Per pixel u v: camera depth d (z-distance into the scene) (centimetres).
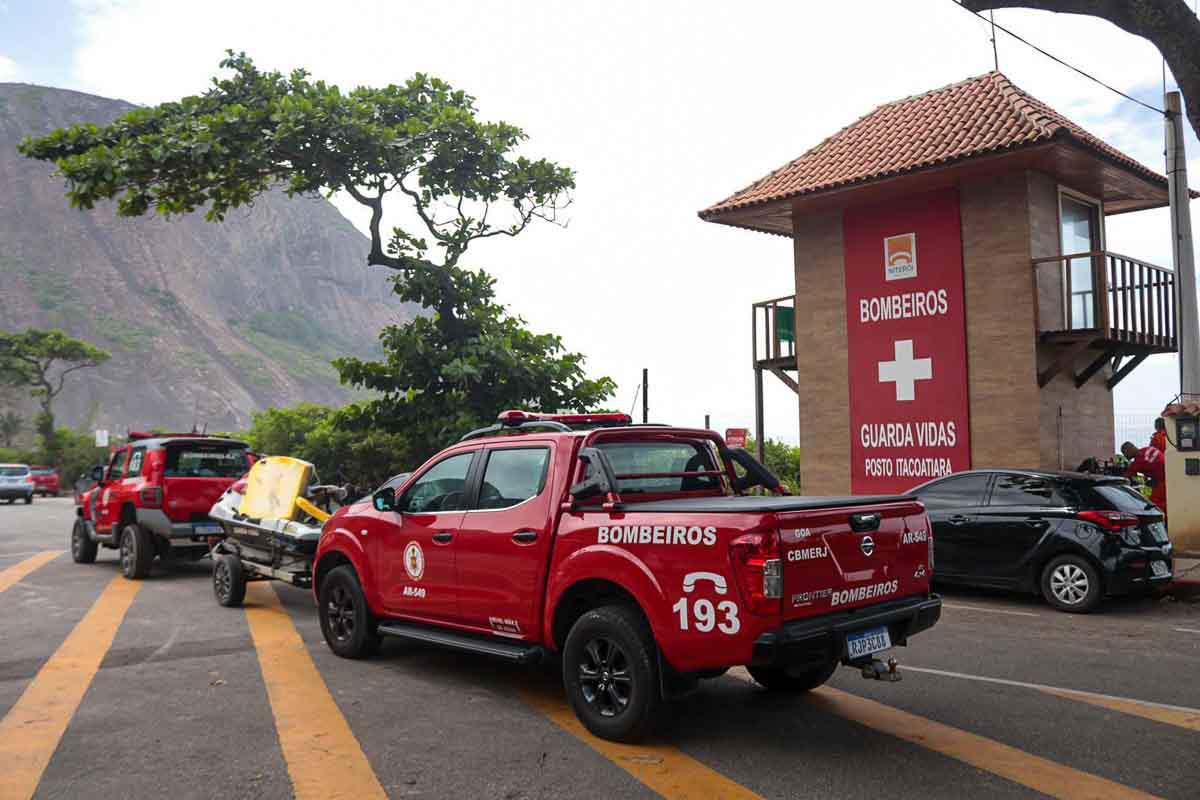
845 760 486
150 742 523
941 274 1409
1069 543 923
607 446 598
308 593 1114
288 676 683
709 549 475
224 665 721
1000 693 619
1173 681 648
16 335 6000
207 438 1232
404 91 1884
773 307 1656
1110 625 861
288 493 949
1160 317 1427
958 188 1393
